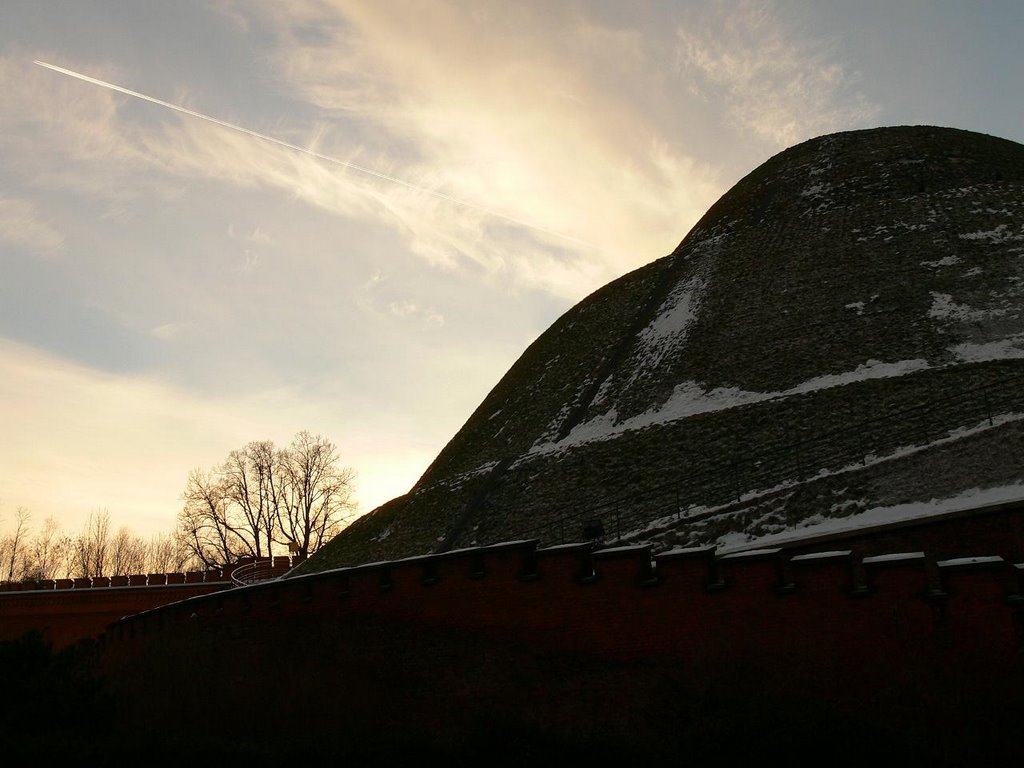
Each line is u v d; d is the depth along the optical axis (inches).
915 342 1408.7
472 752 527.2
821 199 2089.1
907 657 498.9
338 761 525.3
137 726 655.8
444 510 1686.8
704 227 2306.8
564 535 1267.2
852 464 1071.6
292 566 2014.0
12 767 550.6
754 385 1486.2
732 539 973.8
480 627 613.0
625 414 1625.2
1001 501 706.8
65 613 1604.3
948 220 1780.3
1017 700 463.2
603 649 570.6
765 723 477.4
